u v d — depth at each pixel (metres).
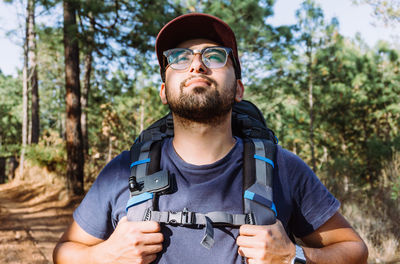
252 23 10.93
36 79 19.20
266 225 0.99
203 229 1.00
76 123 9.77
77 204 8.88
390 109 10.18
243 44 11.45
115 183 1.15
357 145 10.61
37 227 6.80
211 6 10.17
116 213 1.12
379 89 10.40
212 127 1.07
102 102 15.25
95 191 1.18
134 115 14.52
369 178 7.73
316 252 1.03
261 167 1.08
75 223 1.21
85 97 14.80
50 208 8.73
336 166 8.08
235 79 1.13
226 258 0.97
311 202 1.13
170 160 1.11
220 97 1.04
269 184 1.05
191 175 1.05
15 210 8.90
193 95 1.02
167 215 1.01
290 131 12.30
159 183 1.04
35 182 14.41
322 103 10.93
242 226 0.97
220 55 1.09
